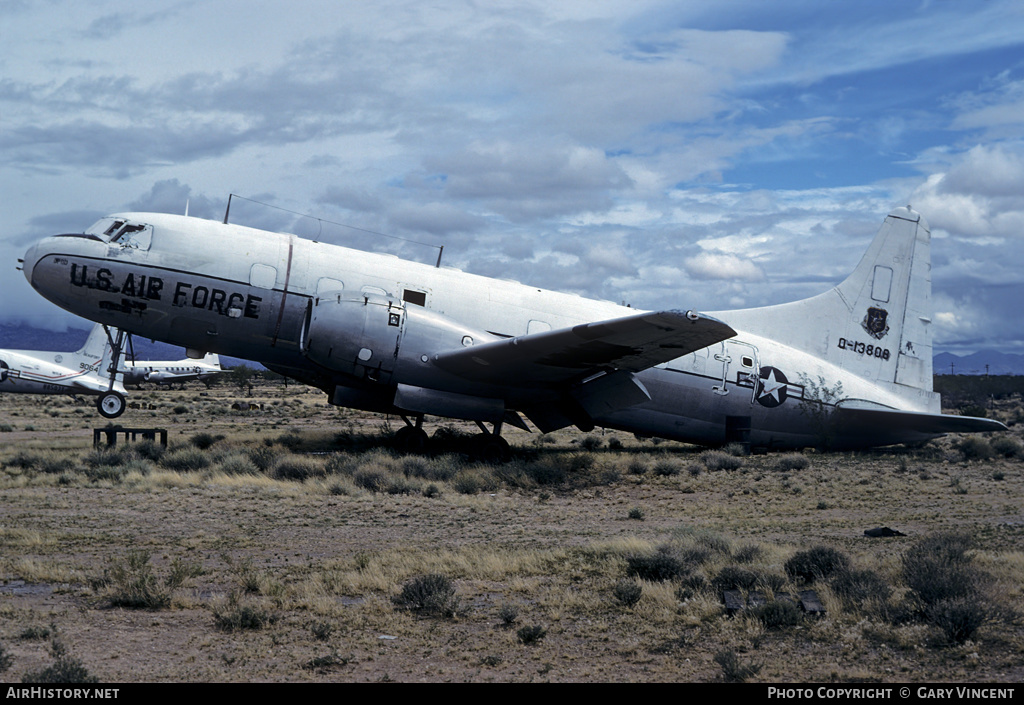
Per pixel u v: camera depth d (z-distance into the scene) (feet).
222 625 27.32
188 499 56.85
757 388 103.14
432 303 88.48
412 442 94.63
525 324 92.12
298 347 85.15
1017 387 336.49
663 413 99.40
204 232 81.97
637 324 71.05
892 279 115.96
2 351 181.27
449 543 44.47
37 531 43.45
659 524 54.08
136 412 173.58
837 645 26.50
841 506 62.85
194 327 82.12
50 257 78.02
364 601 31.14
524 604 31.37
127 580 31.53
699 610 30.12
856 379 112.27
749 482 76.74
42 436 112.98
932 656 25.36
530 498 66.03
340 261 86.53
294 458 76.48
